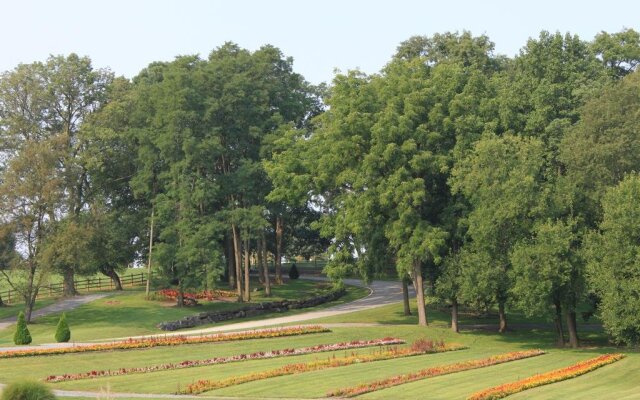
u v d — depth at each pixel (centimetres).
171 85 6297
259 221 6309
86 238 5741
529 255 4344
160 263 6066
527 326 5541
